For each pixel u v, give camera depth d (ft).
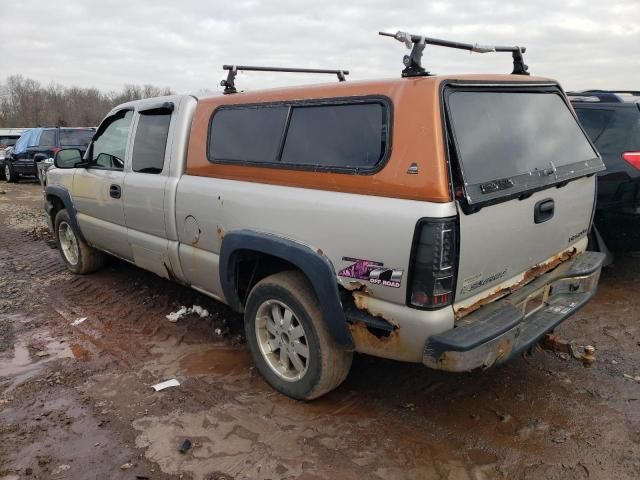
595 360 12.60
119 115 16.07
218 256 12.25
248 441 9.76
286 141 10.59
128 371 12.50
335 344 10.14
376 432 9.96
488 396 11.13
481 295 9.11
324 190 9.63
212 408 10.85
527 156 9.95
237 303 12.28
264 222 10.62
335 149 9.62
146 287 18.30
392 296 8.63
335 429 10.08
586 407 10.67
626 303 15.97
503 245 9.20
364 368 12.38
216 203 11.76
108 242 17.01
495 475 8.78
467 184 8.30
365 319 9.11
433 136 8.20
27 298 17.63
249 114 11.53
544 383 11.60
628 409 10.58
